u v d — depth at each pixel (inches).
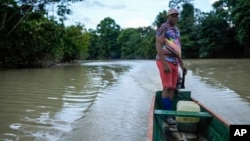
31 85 513.3
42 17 1107.9
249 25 1540.4
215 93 416.8
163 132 203.5
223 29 1870.1
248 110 314.8
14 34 1007.6
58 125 263.4
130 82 568.7
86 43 1784.0
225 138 167.2
